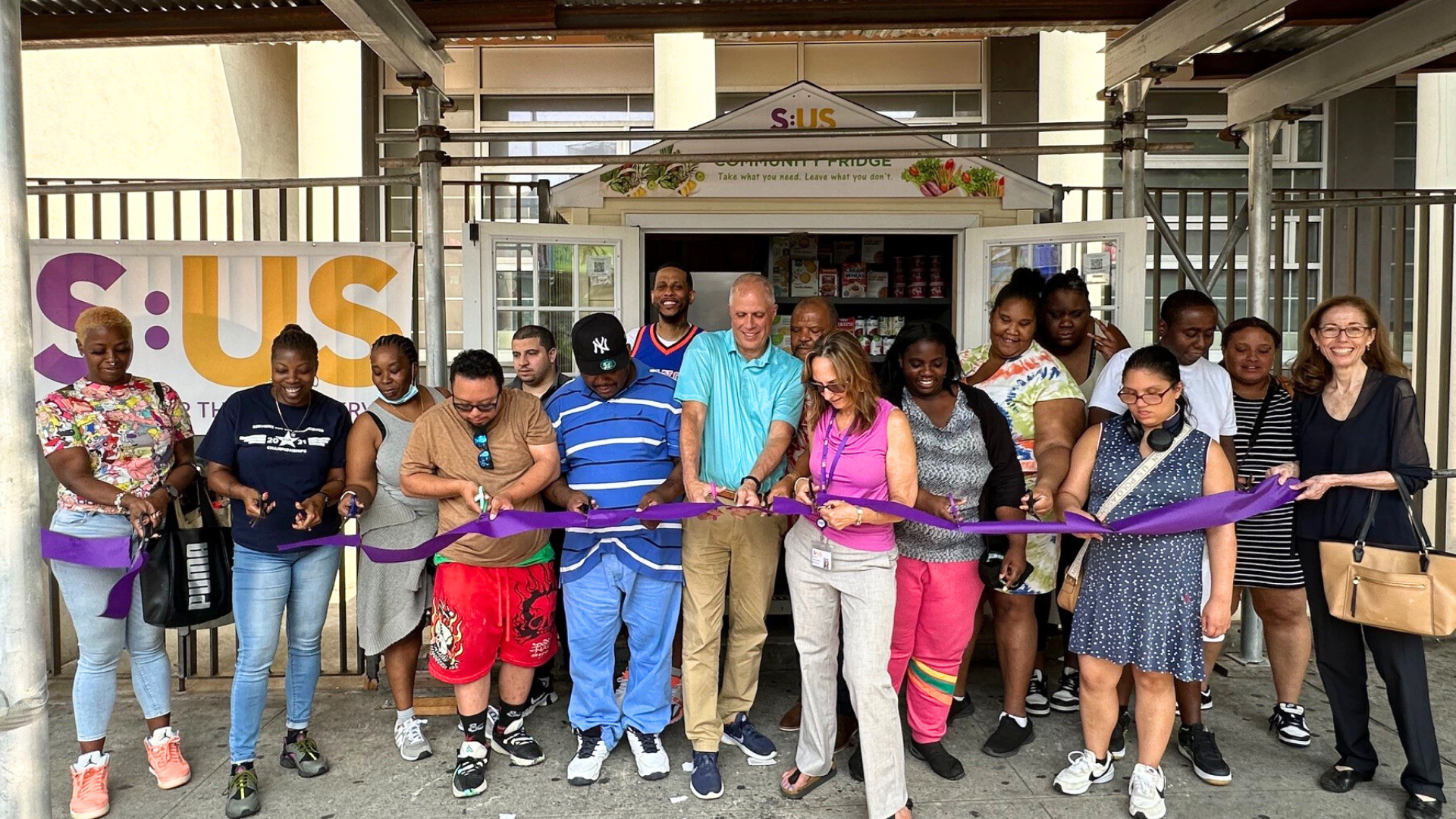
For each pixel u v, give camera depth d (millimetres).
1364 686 3172
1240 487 3486
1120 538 2990
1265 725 3732
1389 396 3016
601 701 3303
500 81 7957
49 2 4035
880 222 5016
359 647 4246
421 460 3172
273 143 8375
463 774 3180
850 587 2889
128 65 7980
